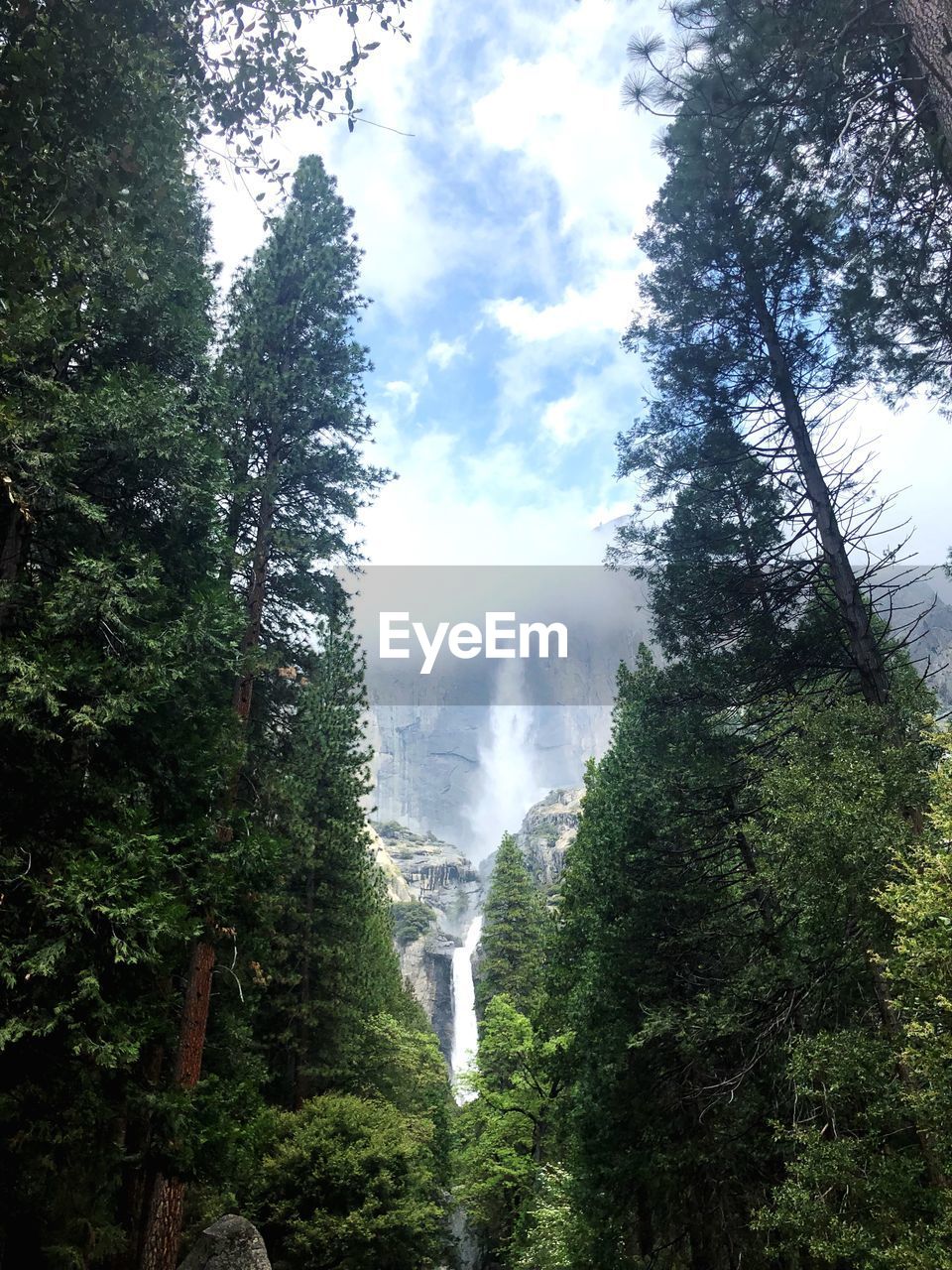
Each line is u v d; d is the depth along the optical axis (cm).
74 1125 722
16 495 768
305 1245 1611
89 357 1034
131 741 894
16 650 768
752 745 1354
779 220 1206
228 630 971
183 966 1171
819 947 1002
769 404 1265
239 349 1561
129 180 459
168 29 440
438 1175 3183
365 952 2359
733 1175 1336
